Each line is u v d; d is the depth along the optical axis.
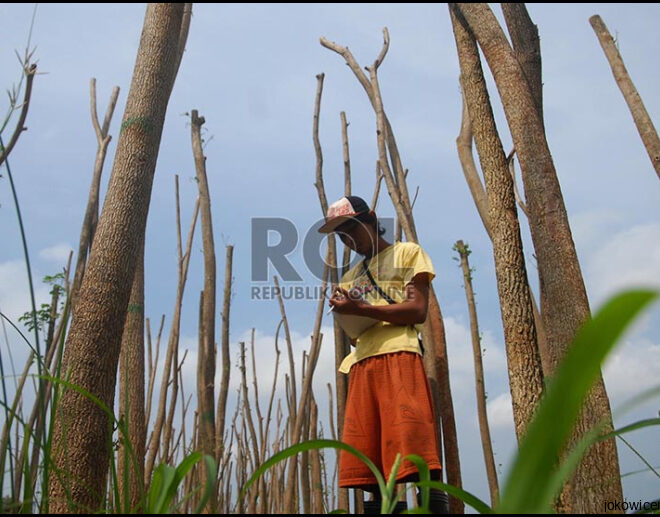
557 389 0.35
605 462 1.90
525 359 2.39
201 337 3.78
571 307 2.25
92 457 2.15
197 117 4.37
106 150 4.07
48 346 3.36
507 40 2.77
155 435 4.21
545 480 0.40
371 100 3.74
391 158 3.65
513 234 2.61
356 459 2.12
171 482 1.09
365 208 2.33
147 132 2.64
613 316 0.31
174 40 2.83
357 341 2.27
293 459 3.82
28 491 1.22
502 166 2.75
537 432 0.38
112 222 2.48
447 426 2.84
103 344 2.32
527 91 2.64
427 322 2.96
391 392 2.09
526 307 2.47
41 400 1.22
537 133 2.55
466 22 3.03
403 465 1.96
